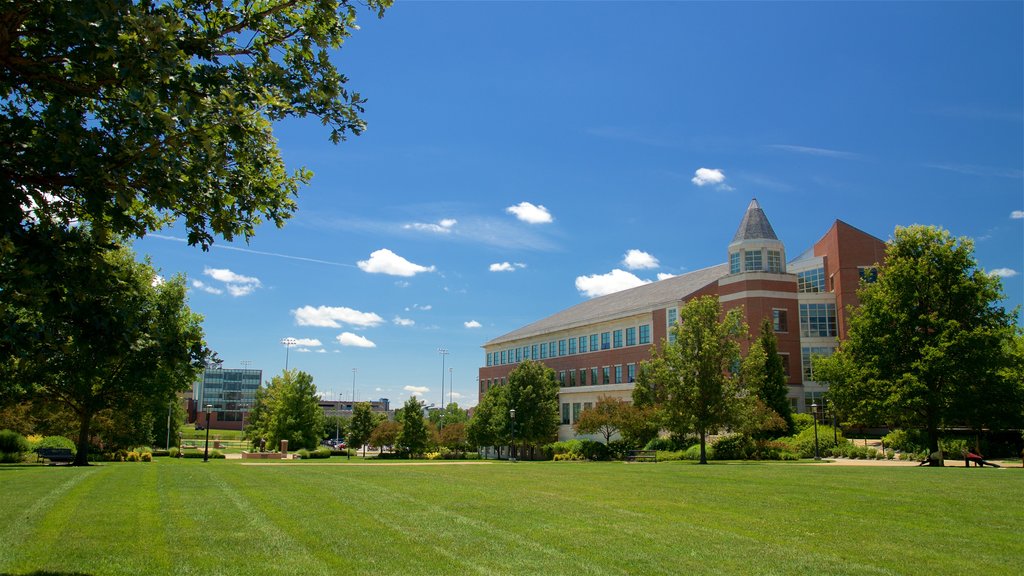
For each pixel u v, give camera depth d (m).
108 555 8.86
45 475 21.55
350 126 8.90
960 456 36.97
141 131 6.54
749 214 59.75
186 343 8.04
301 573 8.00
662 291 68.44
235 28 8.15
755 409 38.00
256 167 8.67
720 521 11.99
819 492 16.86
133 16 6.35
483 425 62.84
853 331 36.34
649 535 10.52
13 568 8.03
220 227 8.22
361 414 72.31
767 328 51.62
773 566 8.41
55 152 6.32
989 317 33.91
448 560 8.71
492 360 93.25
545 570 8.19
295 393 70.56
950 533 10.75
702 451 35.84
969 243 34.38
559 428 71.94
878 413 34.25
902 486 18.27
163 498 15.00
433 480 21.22
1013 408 32.78
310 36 8.43
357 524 11.51
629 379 63.41
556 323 80.38
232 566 8.32
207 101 7.12
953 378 32.22
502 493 16.80
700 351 36.53
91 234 7.59
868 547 9.61
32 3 6.39
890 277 34.97
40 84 6.97
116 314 7.26
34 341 6.97
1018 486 18.12
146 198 8.38
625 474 24.44
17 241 6.36
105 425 41.62
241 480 20.41
